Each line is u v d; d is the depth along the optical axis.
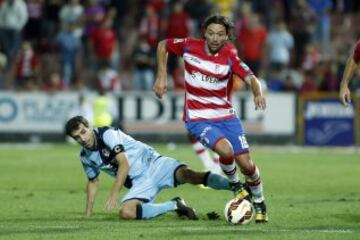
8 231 34.06
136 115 94.19
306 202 45.03
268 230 34.03
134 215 37.22
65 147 90.31
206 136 36.72
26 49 98.81
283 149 90.38
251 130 93.50
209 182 38.09
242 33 96.19
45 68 102.44
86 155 37.72
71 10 102.81
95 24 102.88
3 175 61.00
